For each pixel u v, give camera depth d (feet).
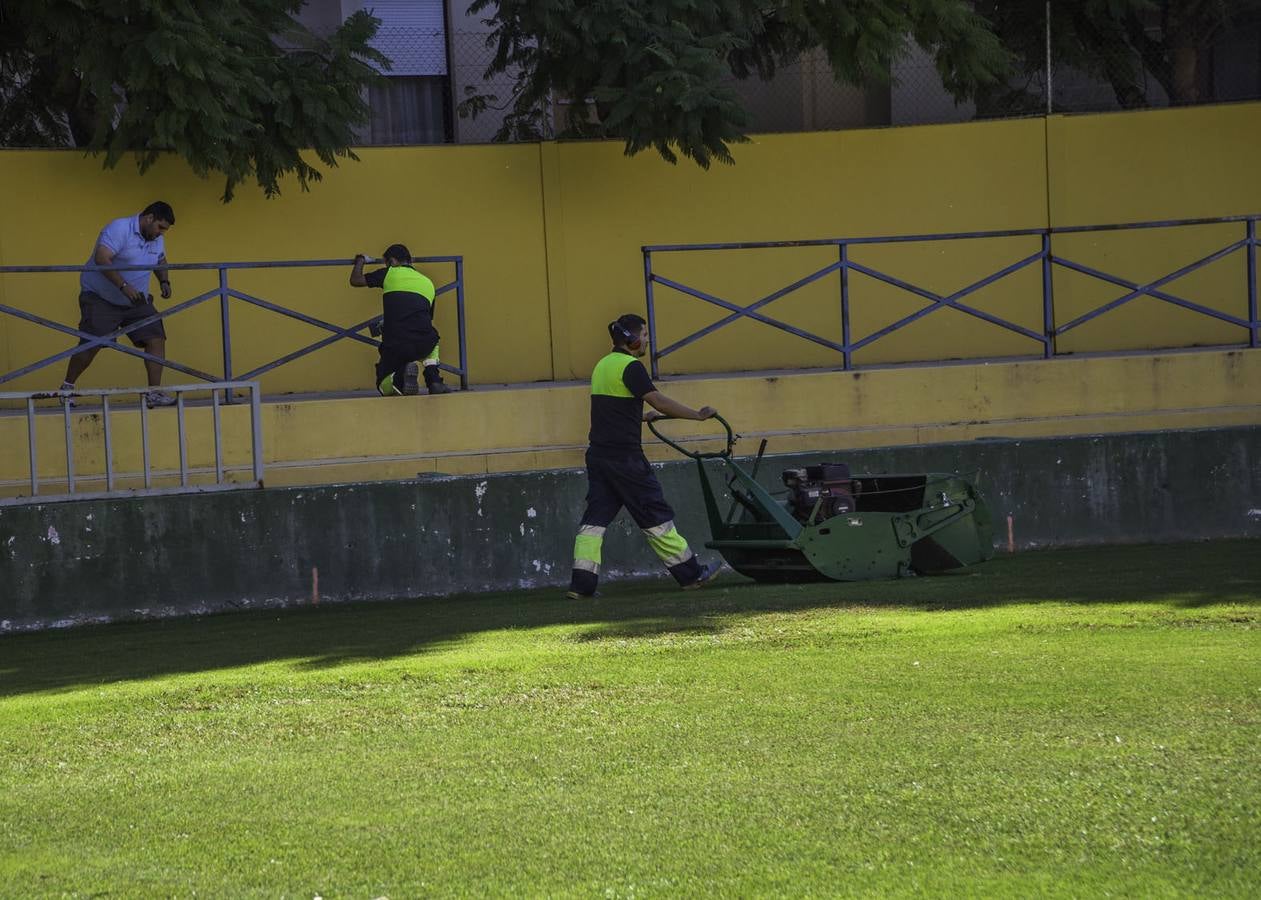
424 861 55.72
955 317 197.88
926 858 53.52
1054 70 206.08
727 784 64.03
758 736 72.23
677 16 174.29
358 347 186.50
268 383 183.73
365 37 171.42
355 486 136.56
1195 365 160.76
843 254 158.61
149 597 132.36
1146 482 150.20
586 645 100.48
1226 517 151.23
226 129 156.56
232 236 181.98
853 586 122.42
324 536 136.05
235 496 134.10
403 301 150.71
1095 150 199.21
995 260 197.77
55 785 69.82
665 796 62.64
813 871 52.75
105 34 150.61
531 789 64.85
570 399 153.69
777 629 102.01
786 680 84.94
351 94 169.48
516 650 100.32
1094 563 133.69
